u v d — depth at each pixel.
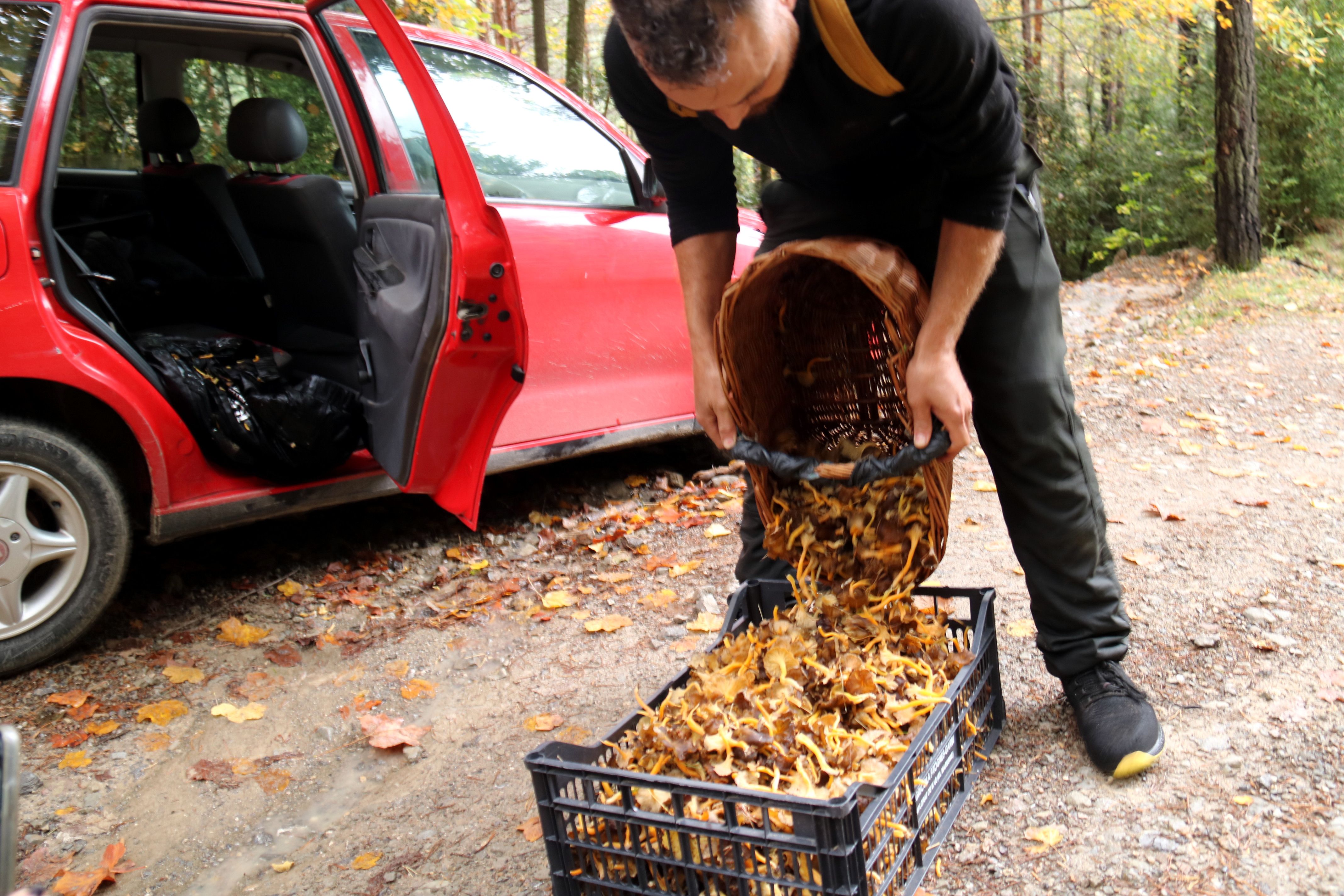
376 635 3.42
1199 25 11.37
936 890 1.95
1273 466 4.49
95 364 3.11
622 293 4.30
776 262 1.93
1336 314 7.76
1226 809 2.09
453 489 3.39
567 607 3.56
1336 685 2.52
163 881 2.28
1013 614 3.13
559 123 4.36
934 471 1.99
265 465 3.46
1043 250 2.23
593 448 4.27
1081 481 2.29
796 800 1.56
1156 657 2.77
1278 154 10.92
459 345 3.08
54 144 3.06
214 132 4.60
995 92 1.81
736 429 2.20
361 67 3.88
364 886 2.21
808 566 2.32
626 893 1.76
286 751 2.78
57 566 3.16
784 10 1.67
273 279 4.31
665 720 1.95
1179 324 7.85
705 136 2.14
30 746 2.80
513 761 2.65
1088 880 1.93
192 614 3.61
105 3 3.25
